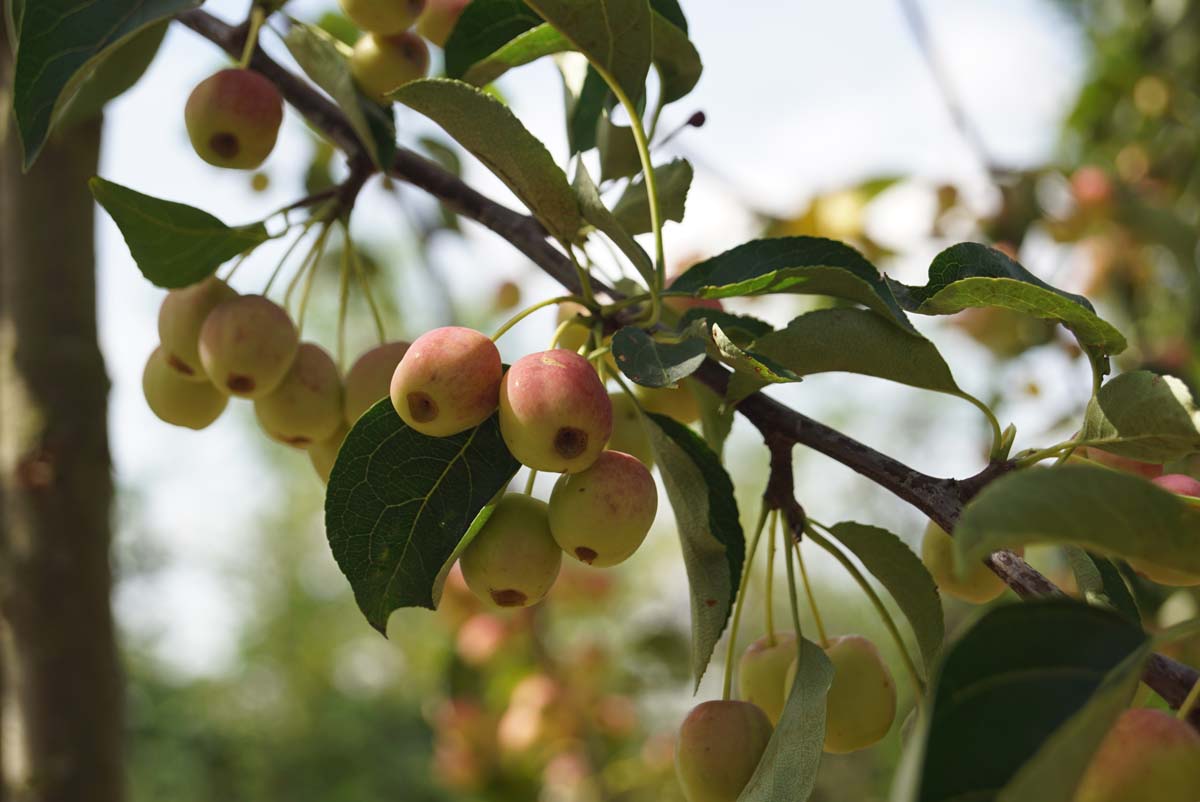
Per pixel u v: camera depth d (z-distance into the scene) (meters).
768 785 0.41
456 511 0.42
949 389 0.43
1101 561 0.43
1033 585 0.40
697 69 0.48
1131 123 1.16
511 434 0.41
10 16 0.47
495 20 0.49
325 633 4.14
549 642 1.08
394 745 3.61
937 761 0.34
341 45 0.51
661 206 0.49
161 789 3.50
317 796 3.58
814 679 0.42
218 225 0.47
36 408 0.58
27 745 0.57
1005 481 0.36
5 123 0.59
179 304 0.48
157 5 0.44
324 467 0.49
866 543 0.44
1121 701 0.34
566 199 0.44
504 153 0.43
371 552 0.42
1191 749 0.36
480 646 1.01
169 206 0.46
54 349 0.58
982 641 0.35
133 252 0.46
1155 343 1.00
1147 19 1.16
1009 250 0.93
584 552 0.42
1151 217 0.95
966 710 0.34
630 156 0.50
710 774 0.43
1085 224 0.95
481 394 0.41
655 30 0.48
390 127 0.49
